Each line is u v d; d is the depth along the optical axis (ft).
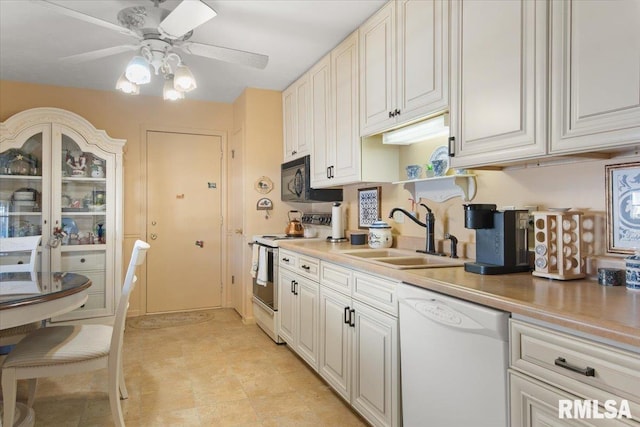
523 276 5.19
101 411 7.28
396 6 7.29
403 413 5.64
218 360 9.73
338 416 7.10
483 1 5.39
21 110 12.16
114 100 13.34
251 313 12.95
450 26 6.01
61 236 11.44
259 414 7.16
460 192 7.09
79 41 9.24
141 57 6.76
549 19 4.52
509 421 3.92
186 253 14.39
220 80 12.19
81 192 11.99
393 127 7.50
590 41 4.10
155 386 8.28
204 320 13.19
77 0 7.34
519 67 4.86
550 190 5.55
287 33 8.89
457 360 4.57
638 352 2.86
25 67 10.96
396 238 8.93
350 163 8.91
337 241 10.73
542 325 3.58
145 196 13.80
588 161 5.07
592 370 3.15
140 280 13.78
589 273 4.97
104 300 12.05
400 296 5.51
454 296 4.62
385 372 6.00
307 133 11.25
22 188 11.38
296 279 9.55
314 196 11.18
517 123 4.89
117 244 12.14
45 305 5.83
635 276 4.28
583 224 5.11
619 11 3.84
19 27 8.54
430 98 6.43
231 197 14.85
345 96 9.12
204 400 7.68
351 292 7.04
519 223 5.48
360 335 6.73
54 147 11.37
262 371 9.07
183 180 14.33
